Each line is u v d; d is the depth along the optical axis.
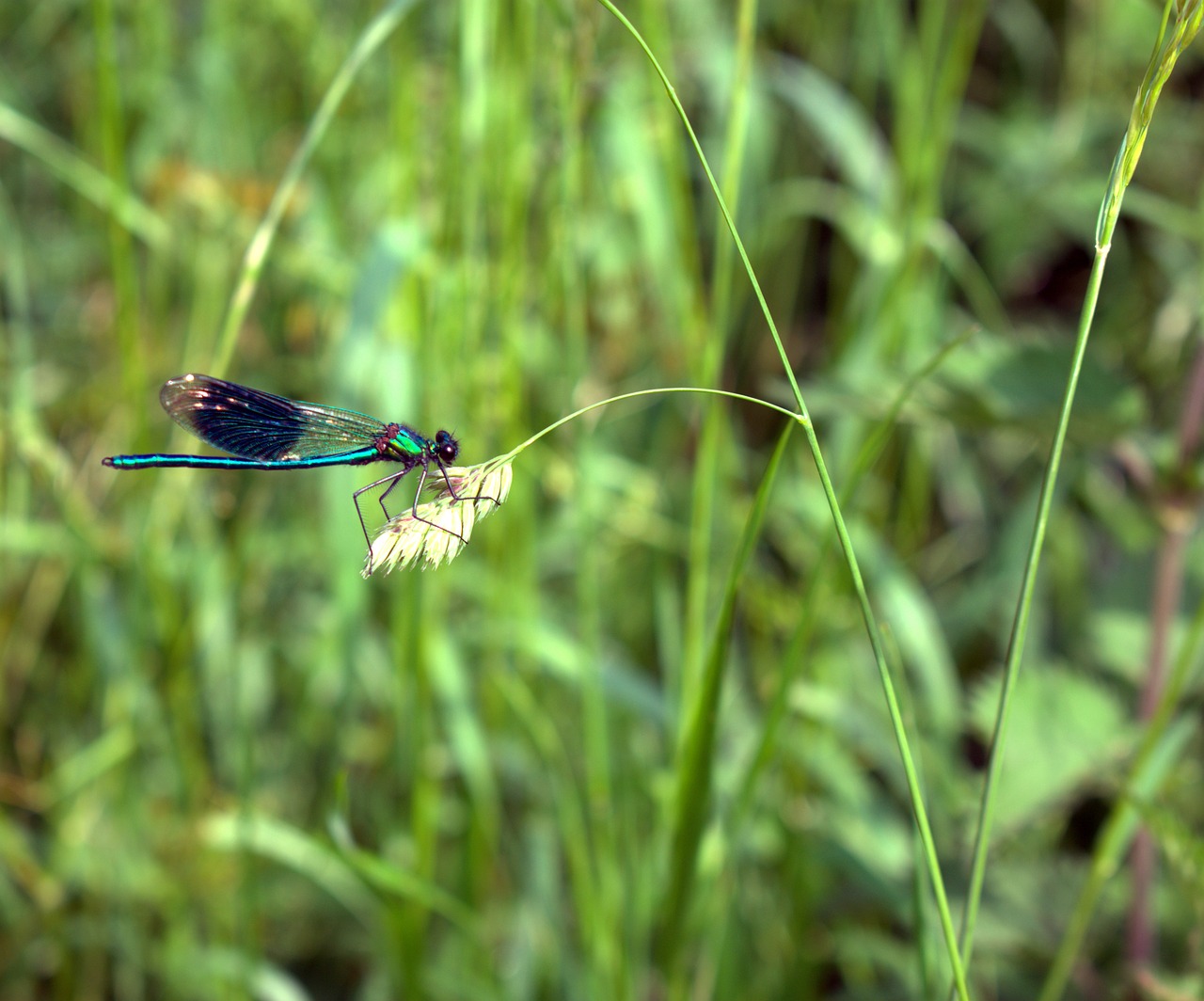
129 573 0.72
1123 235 0.82
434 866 0.73
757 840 0.71
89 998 0.73
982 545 0.79
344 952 0.75
